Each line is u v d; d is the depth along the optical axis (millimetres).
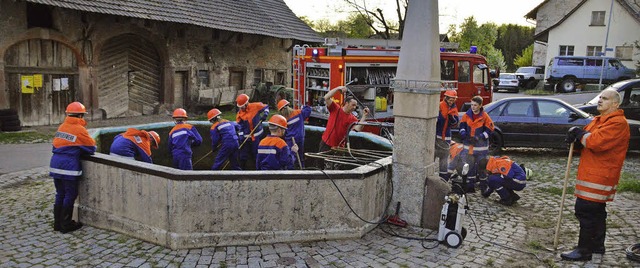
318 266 4887
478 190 8086
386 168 6047
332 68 12141
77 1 14172
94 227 5945
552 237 5812
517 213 6801
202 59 20234
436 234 5797
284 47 25625
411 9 5750
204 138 9844
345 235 5586
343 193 5492
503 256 5207
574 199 7535
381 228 5969
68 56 15547
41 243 5484
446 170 7977
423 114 5777
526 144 11195
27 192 7805
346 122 7480
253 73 23391
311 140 9594
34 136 13359
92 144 5891
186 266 4840
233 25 20172
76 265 4895
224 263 4914
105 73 16766
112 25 16453
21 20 14031
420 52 5719
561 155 11602
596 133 4734
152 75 18562
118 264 4895
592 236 5020
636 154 11719
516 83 33312
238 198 5242
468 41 51188
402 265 4945
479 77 15398
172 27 18438
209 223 5242
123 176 5555
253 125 8719
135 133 6773
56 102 15406
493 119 11297
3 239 5621
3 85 13891
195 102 19922
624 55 35125
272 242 5395
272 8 25531
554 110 11133
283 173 5293
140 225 5488
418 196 5977
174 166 7457
